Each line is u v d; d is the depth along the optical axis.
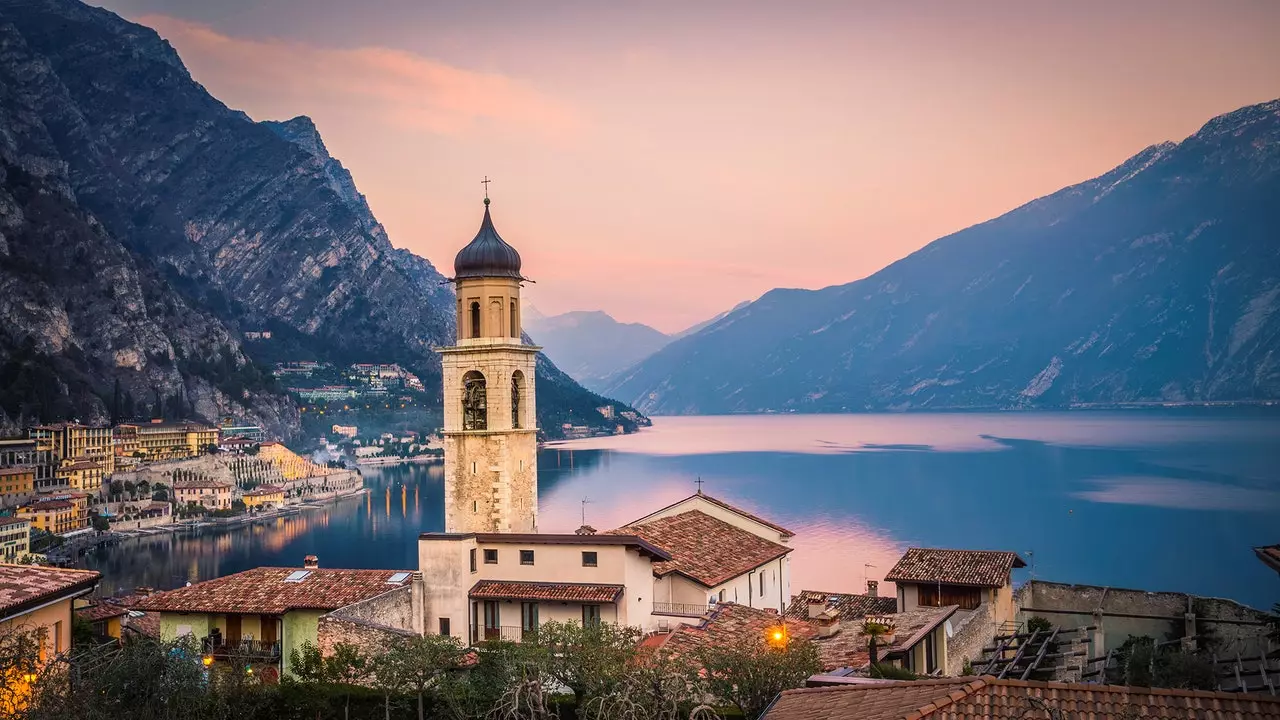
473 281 94.56
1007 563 90.75
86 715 48.59
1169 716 32.53
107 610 88.25
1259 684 63.53
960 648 78.25
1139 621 90.75
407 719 62.41
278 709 62.41
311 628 78.94
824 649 67.75
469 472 93.25
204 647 78.81
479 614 80.31
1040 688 34.09
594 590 77.81
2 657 49.69
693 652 60.25
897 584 90.06
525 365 95.88
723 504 103.00
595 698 51.78
